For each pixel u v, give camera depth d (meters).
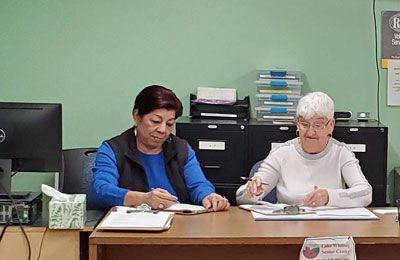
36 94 3.53
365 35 3.50
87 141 3.54
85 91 3.53
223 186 3.16
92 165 3.00
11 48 3.50
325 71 3.51
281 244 1.99
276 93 3.38
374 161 3.15
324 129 2.65
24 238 2.12
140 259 2.14
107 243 1.91
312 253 1.94
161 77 3.52
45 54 3.51
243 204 2.54
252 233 1.98
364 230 2.04
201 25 3.50
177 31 3.50
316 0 3.48
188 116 3.47
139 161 2.60
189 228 2.04
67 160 3.01
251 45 3.50
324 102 2.63
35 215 2.25
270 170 2.72
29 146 2.29
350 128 3.14
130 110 3.54
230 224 2.11
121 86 3.53
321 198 2.40
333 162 2.71
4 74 3.51
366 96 3.53
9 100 3.52
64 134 3.53
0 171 2.28
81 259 2.15
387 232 2.02
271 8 3.49
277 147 2.79
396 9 3.50
